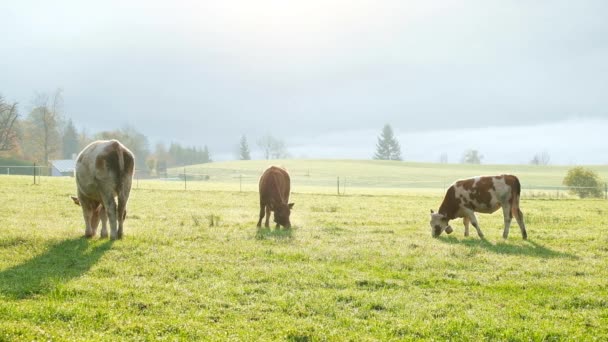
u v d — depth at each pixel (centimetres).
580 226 2164
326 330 813
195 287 1028
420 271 1223
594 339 799
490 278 1171
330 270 1199
